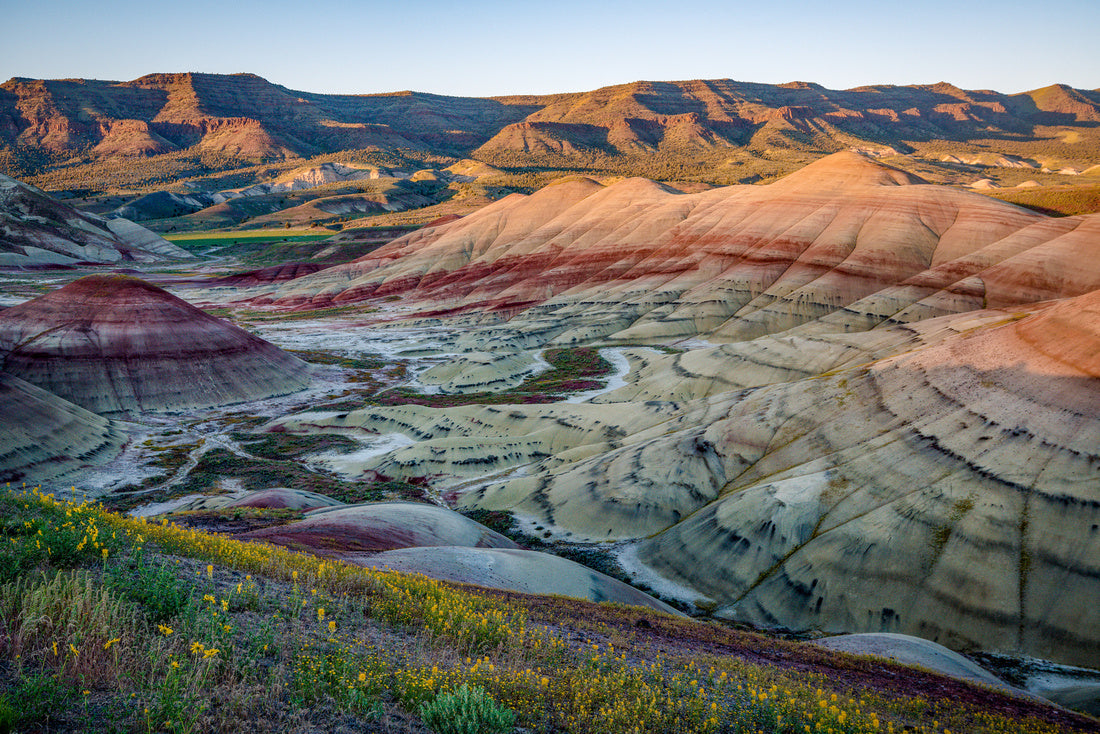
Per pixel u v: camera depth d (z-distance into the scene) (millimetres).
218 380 80875
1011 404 36438
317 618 9273
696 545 37719
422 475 55469
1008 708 14195
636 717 7695
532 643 10695
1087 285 92875
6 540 8508
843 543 33375
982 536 31062
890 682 14836
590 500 44656
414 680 7145
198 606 7625
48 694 5230
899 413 41219
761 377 69750
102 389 72375
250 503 38562
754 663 14008
